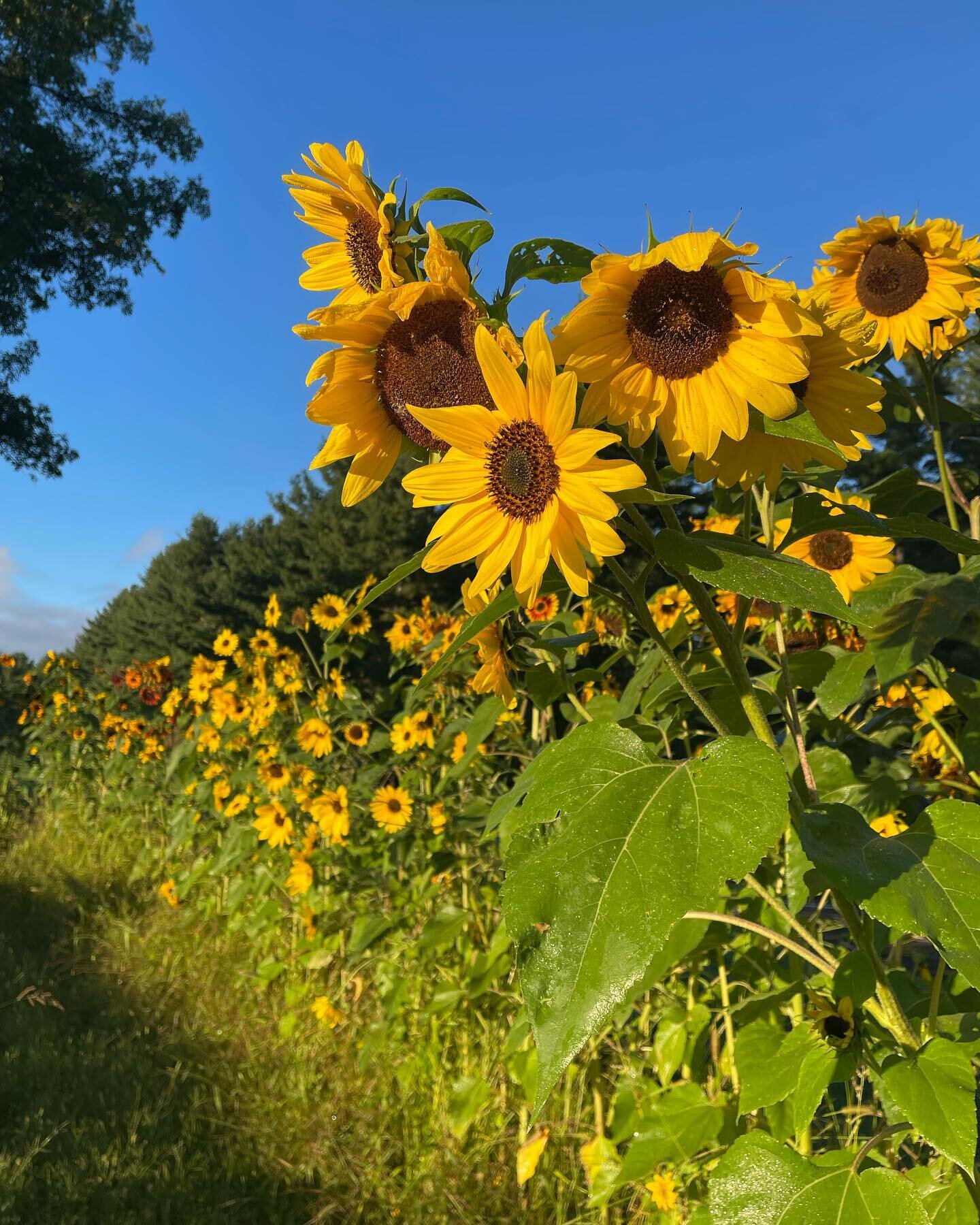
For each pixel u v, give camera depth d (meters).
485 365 1.16
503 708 2.46
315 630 9.59
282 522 28.66
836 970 1.38
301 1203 3.09
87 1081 3.75
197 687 6.45
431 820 3.85
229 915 5.49
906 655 1.84
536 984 0.94
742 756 1.05
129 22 20.48
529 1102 3.09
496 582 1.28
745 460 1.30
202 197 21.92
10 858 7.49
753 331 1.18
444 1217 2.84
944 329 2.41
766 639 2.35
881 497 2.23
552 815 1.08
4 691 11.70
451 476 1.21
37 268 20.53
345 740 5.00
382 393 1.36
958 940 1.00
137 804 7.89
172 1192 3.05
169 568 34.06
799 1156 1.29
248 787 5.32
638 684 2.15
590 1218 2.69
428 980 3.79
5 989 4.69
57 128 20.61
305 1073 3.71
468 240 1.34
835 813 1.21
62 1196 3.01
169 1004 4.62
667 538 1.18
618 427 1.28
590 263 1.30
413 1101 3.41
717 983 2.83
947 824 1.15
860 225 2.42
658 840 0.98
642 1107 2.55
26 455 21.00
